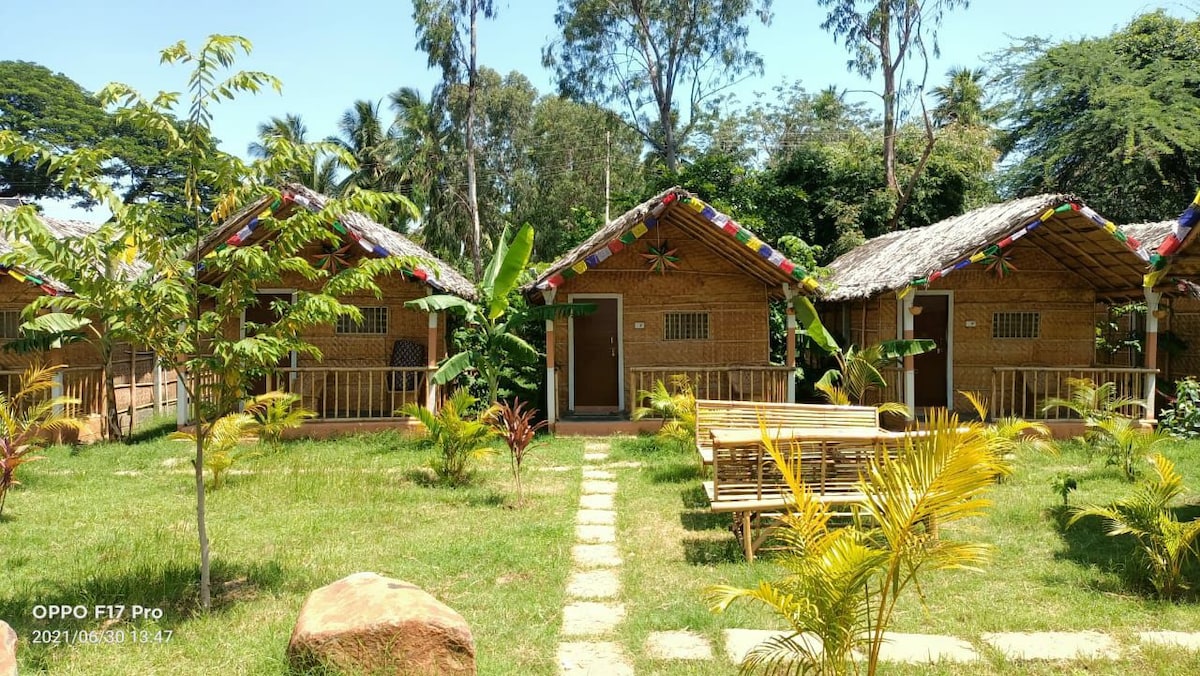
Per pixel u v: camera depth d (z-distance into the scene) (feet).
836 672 12.82
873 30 92.63
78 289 17.60
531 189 135.85
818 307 65.10
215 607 19.63
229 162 18.49
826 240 88.33
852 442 23.76
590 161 138.51
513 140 138.00
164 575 21.48
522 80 140.97
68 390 47.39
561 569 22.54
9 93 108.37
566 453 41.78
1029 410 49.83
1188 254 27.37
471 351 46.93
